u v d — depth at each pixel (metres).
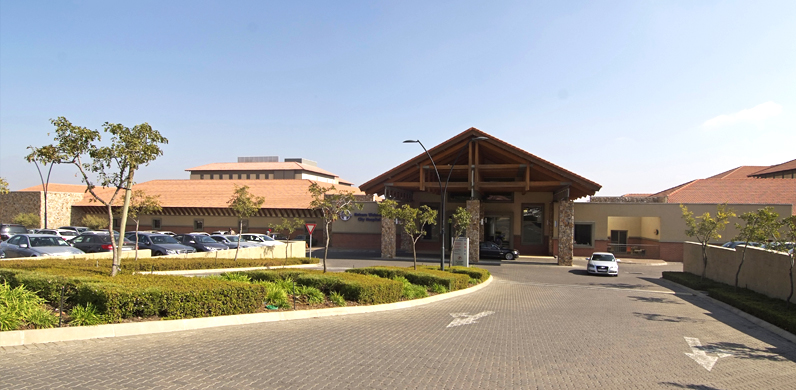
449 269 23.02
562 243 33.00
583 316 13.42
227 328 9.48
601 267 27.34
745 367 8.38
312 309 11.79
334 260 32.72
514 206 41.25
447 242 41.88
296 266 26.97
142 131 12.25
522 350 8.95
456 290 17.88
